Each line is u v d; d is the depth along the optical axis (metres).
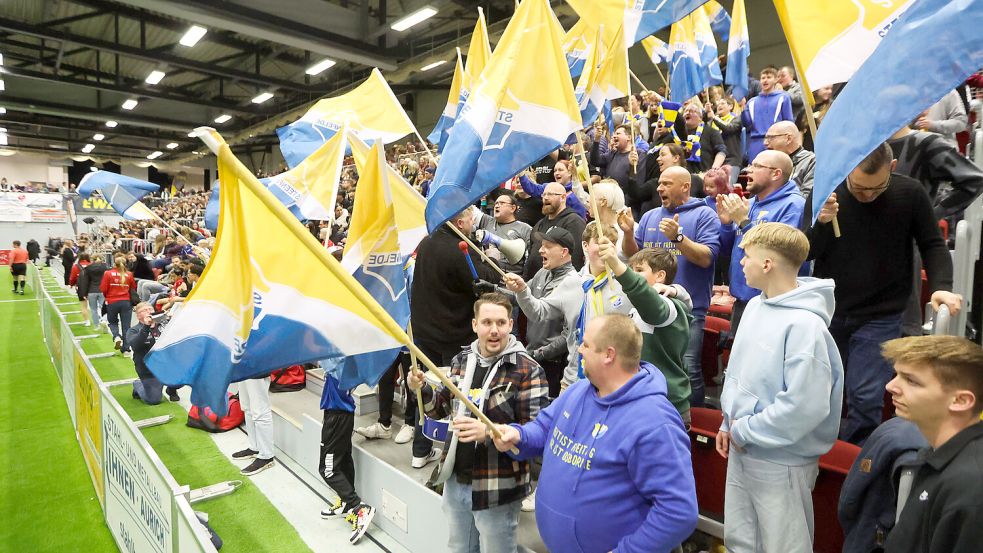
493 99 2.43
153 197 26.08
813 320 2.17
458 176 2.34
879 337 2.64
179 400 7.13
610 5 3.86
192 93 23.66
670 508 1.84
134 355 6.91
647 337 2.65
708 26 5.73
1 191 27.88
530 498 3.75
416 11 12.41
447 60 14.91
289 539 3.95
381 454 4.71
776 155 3.12
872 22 2.16
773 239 2.28
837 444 2.61
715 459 3.00
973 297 3.12
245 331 2.30
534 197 5.74
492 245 4.80
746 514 2.37
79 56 19.61
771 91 6.04
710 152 6.25
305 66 18.92
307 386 6.61
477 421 2.40
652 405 1.98
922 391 1.67
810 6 2.26
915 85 1.49
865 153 1.54
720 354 4.29
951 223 3.56
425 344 4.27
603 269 2.93
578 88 3.64
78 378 5.16
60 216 28.52
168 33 17.05
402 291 3.06
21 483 5.07
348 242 3.00
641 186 5.43
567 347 3.69
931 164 2.92
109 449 3.86
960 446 1.59
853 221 2.66
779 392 2.18
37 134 30.92
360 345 2.28
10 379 8.34
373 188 2.97
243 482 4.80
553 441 2.25
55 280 20.67
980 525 1.47
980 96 4.80
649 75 13.45
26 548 4.04
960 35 1.45
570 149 6.50
